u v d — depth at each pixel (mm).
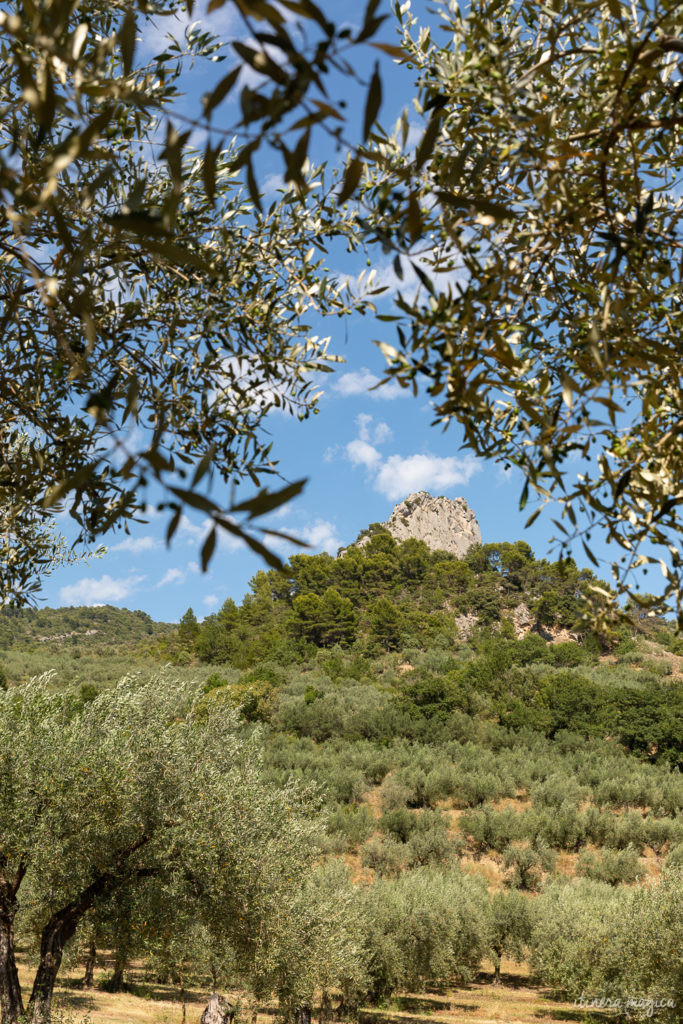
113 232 1249
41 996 8758
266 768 40250
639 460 2076
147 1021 14031
